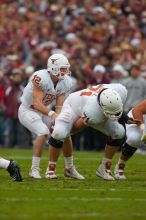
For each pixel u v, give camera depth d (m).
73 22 62.16
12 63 56.06
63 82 28.61
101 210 20.66
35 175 27.92
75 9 65.75
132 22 62.38
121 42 58.38
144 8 65.31
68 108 27.59
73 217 19.56
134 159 41.72
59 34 62.09
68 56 55.03
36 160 28.06
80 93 27.55
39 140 28.11
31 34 62.28
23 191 23.86
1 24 66.06
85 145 51.06
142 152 48.81
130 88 46.59
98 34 59.19
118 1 65.75
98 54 56.38
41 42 61.34
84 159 40.31
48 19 65.38
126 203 21.91
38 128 28.23
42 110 27.91
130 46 55.69
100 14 62.66
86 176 29.45
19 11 67.94
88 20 62.47
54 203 21.69
